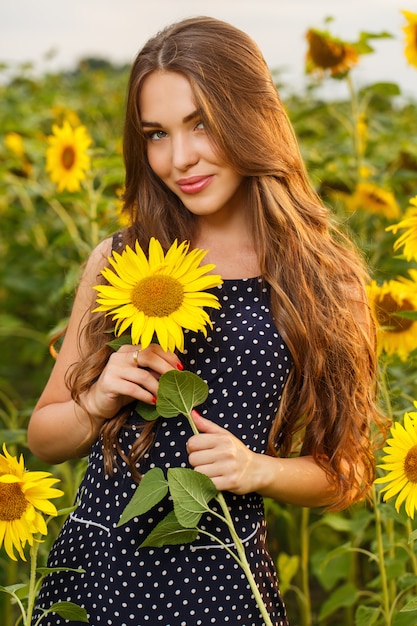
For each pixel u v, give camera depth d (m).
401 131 4.54
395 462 1.90
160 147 1.98
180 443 1.94
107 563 1.93
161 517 1.92
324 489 2.05
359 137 3.79
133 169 2.11
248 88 2.00
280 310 1.99
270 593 2.01
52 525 3.15
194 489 1.77
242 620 1.93
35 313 4.91
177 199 2.12
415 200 2.23
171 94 1.92
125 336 1.88
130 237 2.13
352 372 2.07
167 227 2.11
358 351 2.08
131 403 1.99
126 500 1.94
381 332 2.50
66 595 1.96
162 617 1.90
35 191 3.86
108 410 1.93
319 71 3.65
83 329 2.07
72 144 3.18
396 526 3.05
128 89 2.00
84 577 1.95
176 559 1.91
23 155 4.16
